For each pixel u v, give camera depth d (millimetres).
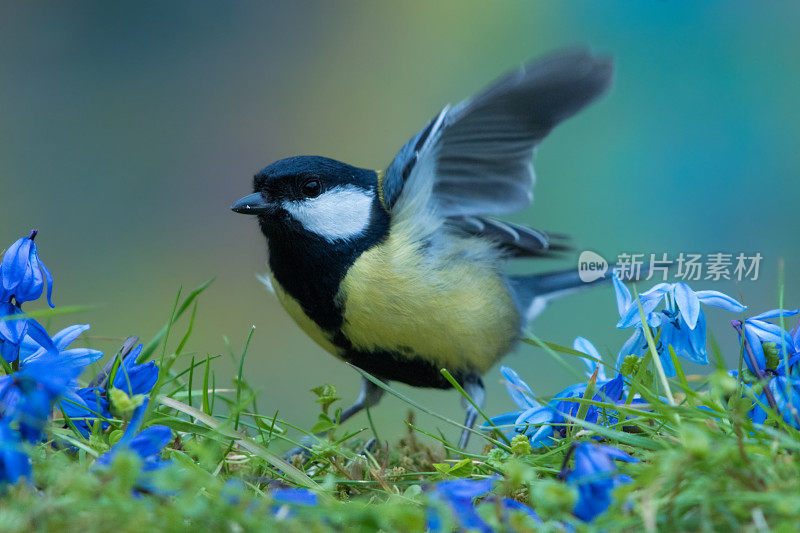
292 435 2873
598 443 2756
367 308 2838
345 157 5137
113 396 2742
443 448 2812
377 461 2803
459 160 2848
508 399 3033
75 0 5281
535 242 2879
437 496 2725
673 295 2771
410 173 2840
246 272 4441
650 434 2756
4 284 2762
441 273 2838
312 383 3402
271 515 2727
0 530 2652
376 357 2848
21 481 2725
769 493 2719
